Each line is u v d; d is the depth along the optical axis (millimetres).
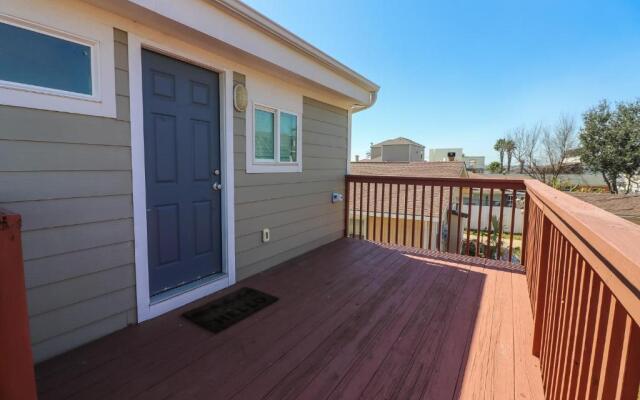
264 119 3477
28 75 1703
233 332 2176
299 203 4082
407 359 1898
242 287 3006
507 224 16406
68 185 1875
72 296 1925
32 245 1748
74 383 1623
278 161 3672
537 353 1929
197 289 2701
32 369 982
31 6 1684
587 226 850
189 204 2703
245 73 3125
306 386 1646
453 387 1659
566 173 22453
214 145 2900
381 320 2379
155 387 1611
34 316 1770
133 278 2234
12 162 1659
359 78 4477
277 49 3102
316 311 2514
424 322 2355
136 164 2209
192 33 2357
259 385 1646
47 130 1772
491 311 2545
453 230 11758
